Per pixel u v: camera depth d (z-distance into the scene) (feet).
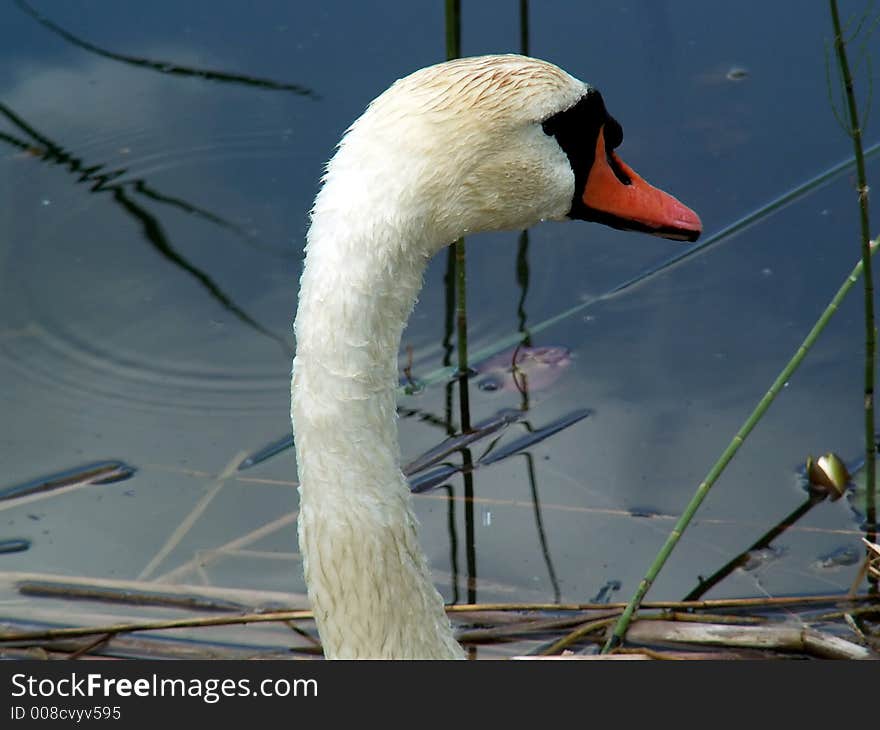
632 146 44.34
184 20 50.16
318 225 19.71
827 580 31.83
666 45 47.47
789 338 38.78
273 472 35.91
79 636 30.68
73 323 40.98
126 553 33.27
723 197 42.93
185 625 30.68
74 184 45.65
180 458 36.35
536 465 35.70
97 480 35.60
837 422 36.09
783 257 41.16
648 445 35.96
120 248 43.60
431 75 21.36
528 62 23.17
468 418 37.37
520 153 22.88
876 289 39.63
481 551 33.19
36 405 38.04
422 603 21.70
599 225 43.68
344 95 47.37
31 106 48.11
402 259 19.97
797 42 47.42
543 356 39.11
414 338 40.37
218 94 48.11
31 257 43.11
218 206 44.86
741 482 34.63
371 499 20.38
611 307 40.57
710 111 45.50
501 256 42.80
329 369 19.70
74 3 49.98
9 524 34.17
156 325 41.04
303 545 20.75
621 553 32.99
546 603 31.48
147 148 46.80
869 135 44.50
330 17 49.70
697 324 39.60
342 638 20.97
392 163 19.98
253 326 41.06
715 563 32.53
